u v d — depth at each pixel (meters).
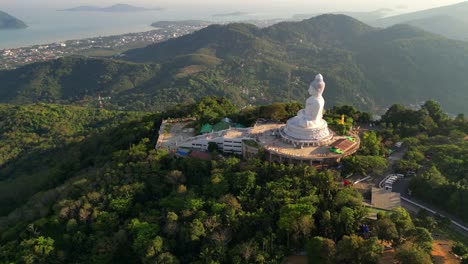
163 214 114.69
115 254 107.25
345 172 130.00
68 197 132.38
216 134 156.12
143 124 187.12
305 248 97.81
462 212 111.69
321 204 109.44
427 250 91.25
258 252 94.50
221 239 100.12
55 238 116.38
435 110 193.12
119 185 131.50
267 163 128.38
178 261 98.38
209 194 119.25
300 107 182.38
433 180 118.62
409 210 115.56
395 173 135.38
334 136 150.88
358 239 90.31
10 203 174.50
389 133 164.50
